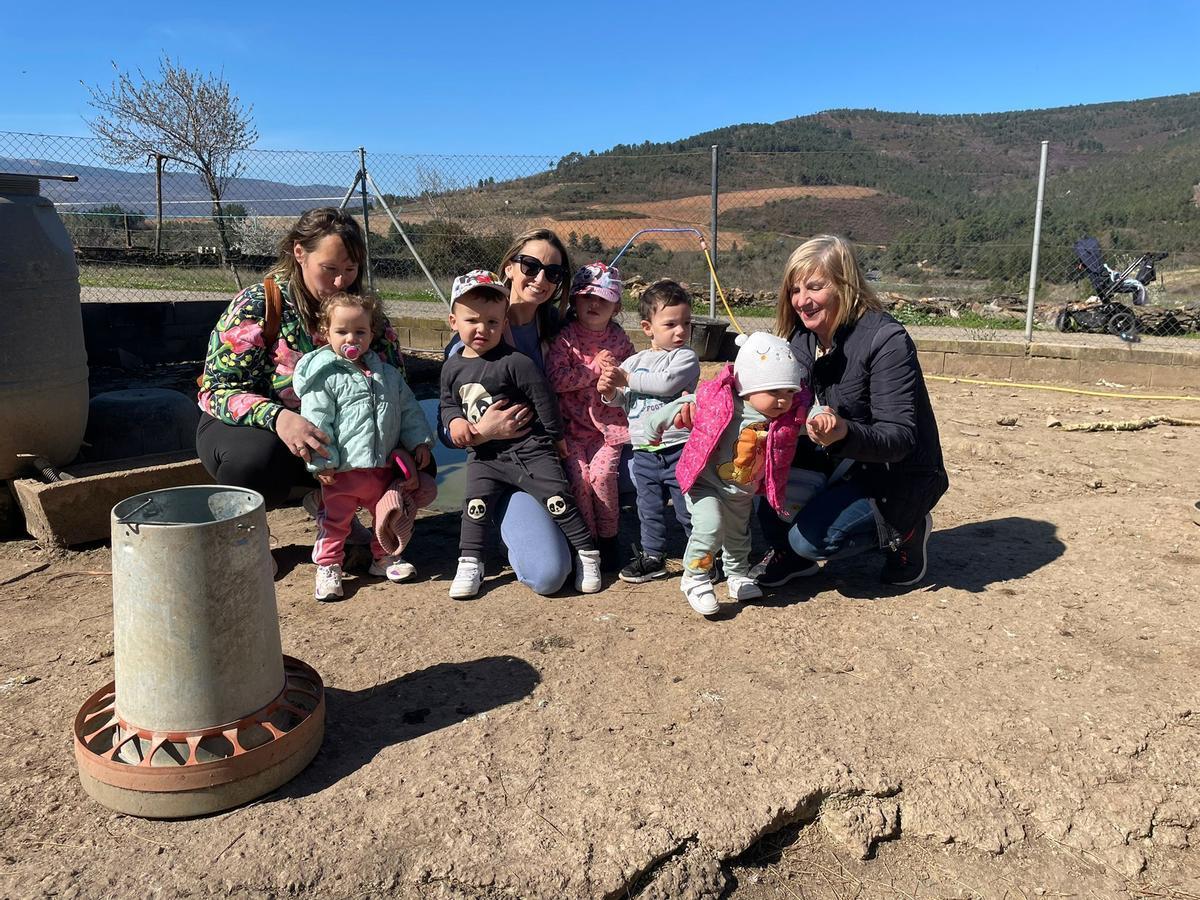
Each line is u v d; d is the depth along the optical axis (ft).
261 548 7.14
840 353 10.59
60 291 13.47
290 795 7.13
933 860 7.13
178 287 52.03
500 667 9.28
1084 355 29.86
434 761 7.59
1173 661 9.47
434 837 6.66
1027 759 7.80
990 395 28.04
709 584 10.53
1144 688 8.91
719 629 10.19
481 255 46.11
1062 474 17.31
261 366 11.25
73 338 13.84
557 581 11.02
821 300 10.39
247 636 7.02
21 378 13.01
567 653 9.59
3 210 12.74
